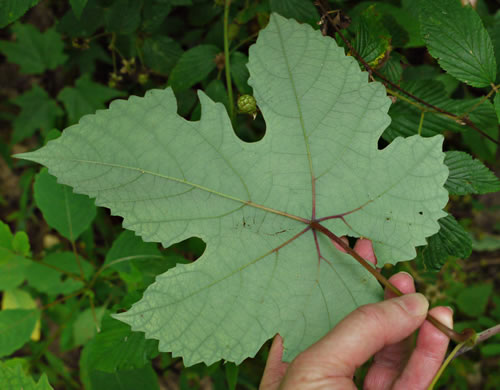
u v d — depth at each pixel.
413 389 0.37
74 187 0.30
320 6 0.36
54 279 0.48
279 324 0.32
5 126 0.73
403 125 0.37
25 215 0.65
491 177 0.35
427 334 0.35
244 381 0.50
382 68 0.37
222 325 0.31
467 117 0.36
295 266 0.32
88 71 0.51
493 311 0.56
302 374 0.32
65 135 0.30
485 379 0.65
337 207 0.32
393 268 0.41
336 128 0.32
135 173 0.31
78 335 0.50
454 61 0.34
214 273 0.31
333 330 0.32
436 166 0.32
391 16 0.38
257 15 0.40
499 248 0.66
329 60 0.32
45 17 0.58
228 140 0.32
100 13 0.43
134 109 0.31
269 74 0.32
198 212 0.32
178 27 0.46
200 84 0.44
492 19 0.42
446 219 0.36
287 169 0.32
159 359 0.66
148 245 0.42
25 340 0.45
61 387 0.64
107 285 0.49
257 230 0.32
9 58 0.52
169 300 0.31
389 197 0.32
